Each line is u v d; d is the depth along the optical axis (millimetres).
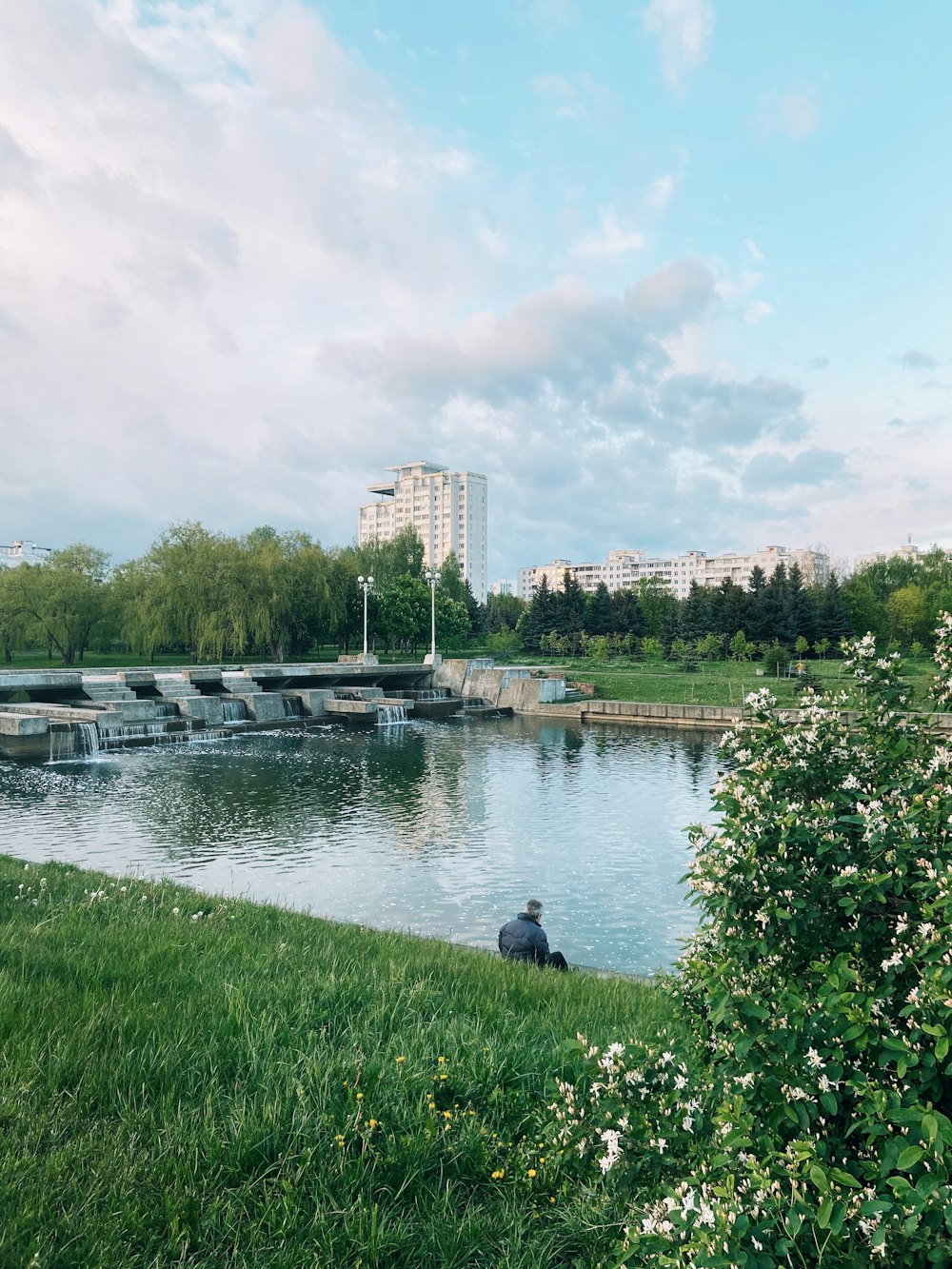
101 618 68750
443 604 93125
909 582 107625
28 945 6879
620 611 99812
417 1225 3621
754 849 3420
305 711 53062
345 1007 6027
